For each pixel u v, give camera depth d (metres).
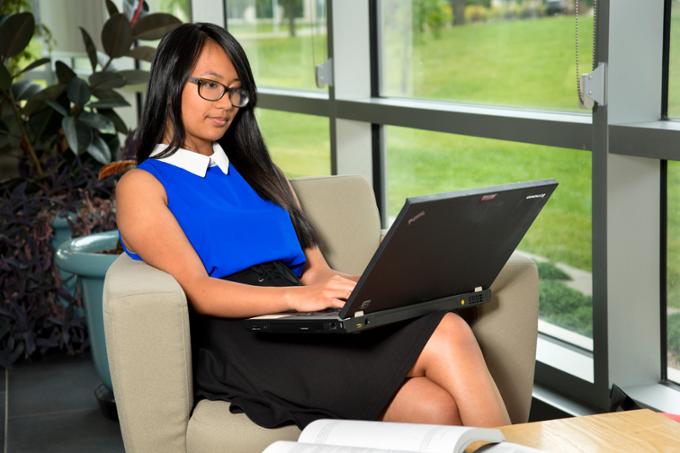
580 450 1.29
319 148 3.54
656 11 2.08
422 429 1.28
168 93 2.02
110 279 1.83
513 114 2.44
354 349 1.79
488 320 1.98
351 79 3.21
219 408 1.76
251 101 2.11
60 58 5.12
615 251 2.16
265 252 2.03
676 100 2.08
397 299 1.68
